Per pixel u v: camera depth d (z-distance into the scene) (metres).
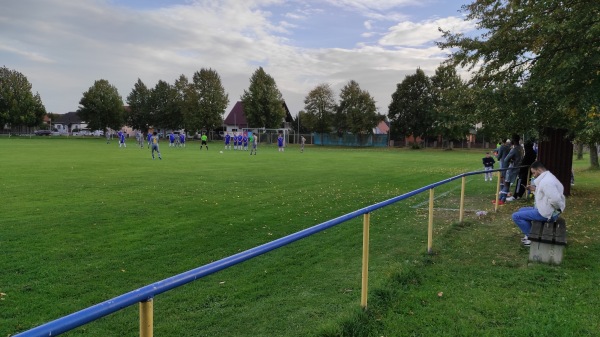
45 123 102.69
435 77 56.41
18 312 4.19
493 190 13.97
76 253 6.17
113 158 25.72
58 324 1.61
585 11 7.55
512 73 10.11
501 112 9.77
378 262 5.99
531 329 3.86
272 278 5.34
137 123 85.25
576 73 7.96
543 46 8.54
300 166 22.58
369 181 16.17
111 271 5.45
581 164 28.62
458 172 20.48
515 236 7.32
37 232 7.30
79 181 14.32
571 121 10.29
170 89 77.81
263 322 4.10
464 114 11.06
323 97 64.94
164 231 7.60
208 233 7.53
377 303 4.44
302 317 4.20
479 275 5.37
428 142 64.69
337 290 4.92
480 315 4.19
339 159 29.91
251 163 24.06
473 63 10.40
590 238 7.08
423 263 5.84
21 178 14.82
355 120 62.22
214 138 81.62
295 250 6.58
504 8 9.98
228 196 11.78
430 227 6.29
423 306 4.42
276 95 66.25
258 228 8.02
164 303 4.53
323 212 9.73
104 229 7.64
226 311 4.35
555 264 5.70
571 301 4.50
